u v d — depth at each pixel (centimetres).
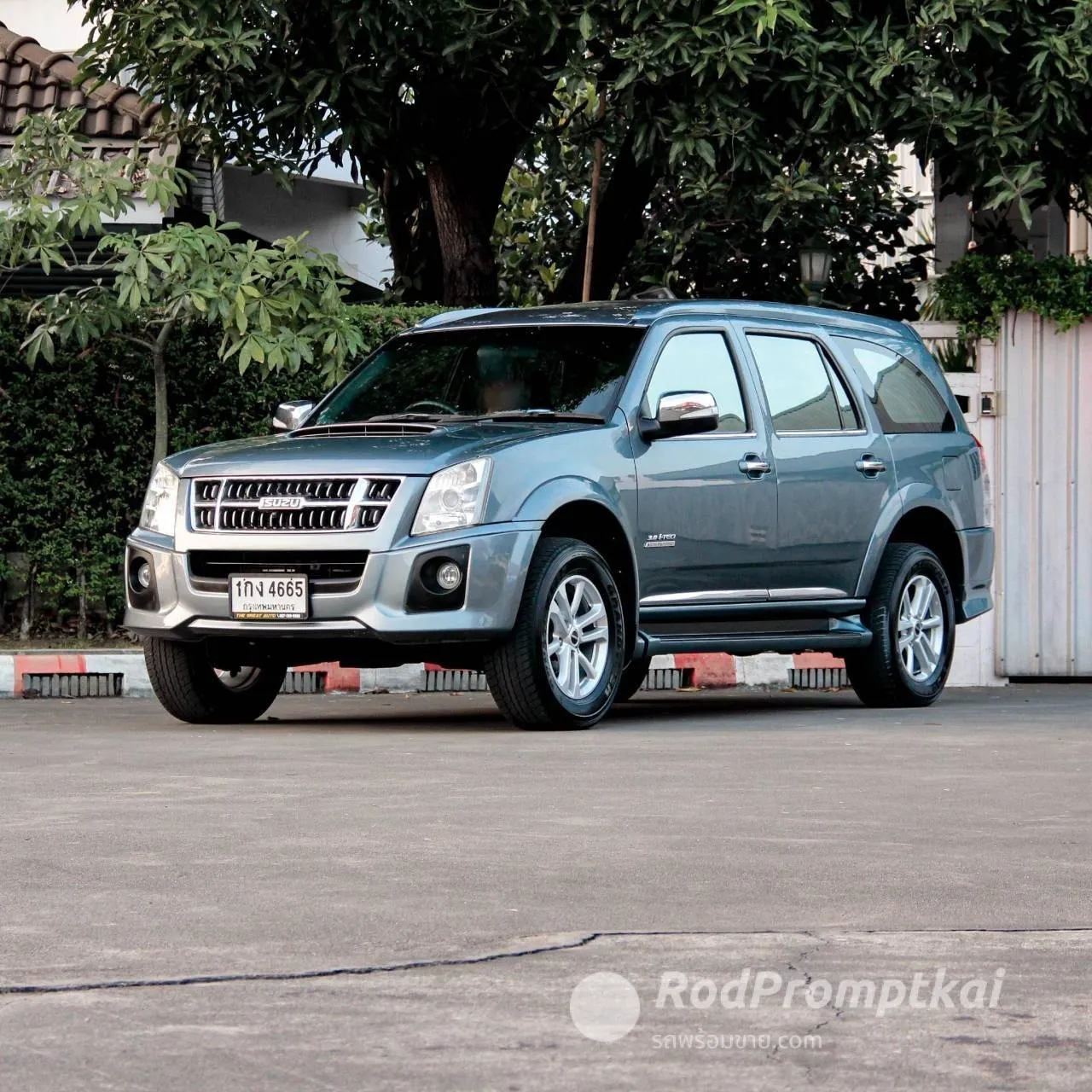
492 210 2488
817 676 2052
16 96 2517
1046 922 702
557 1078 500
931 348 2192
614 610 1435
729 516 1536
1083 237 2800
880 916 709
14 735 1384
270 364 1817
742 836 890
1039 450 2175
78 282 2395
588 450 1431
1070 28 2006
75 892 751
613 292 2834
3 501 1983
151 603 1429
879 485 1678
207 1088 493
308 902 730
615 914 710
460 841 870
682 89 2042
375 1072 505
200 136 2292
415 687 1903
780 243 2855
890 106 2028
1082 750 1294
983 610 1830
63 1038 540
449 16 2072
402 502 1345
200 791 1043
